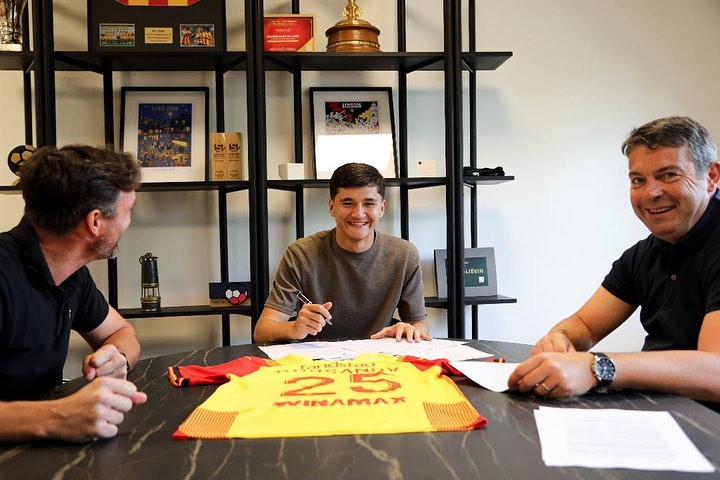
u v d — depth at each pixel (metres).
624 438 0.86
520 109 2.86
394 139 2.68
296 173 2.48
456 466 0.78
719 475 0.74
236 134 2.46
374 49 2.53
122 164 1.21
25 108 2.49
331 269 2.11
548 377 1.06
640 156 1.41
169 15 2.40
